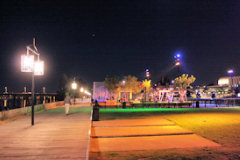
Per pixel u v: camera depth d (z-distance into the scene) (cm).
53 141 770
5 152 641
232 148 782
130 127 1148
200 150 756
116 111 2256
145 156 688
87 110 2125
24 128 1024
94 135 952
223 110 2384
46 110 2148
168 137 946
